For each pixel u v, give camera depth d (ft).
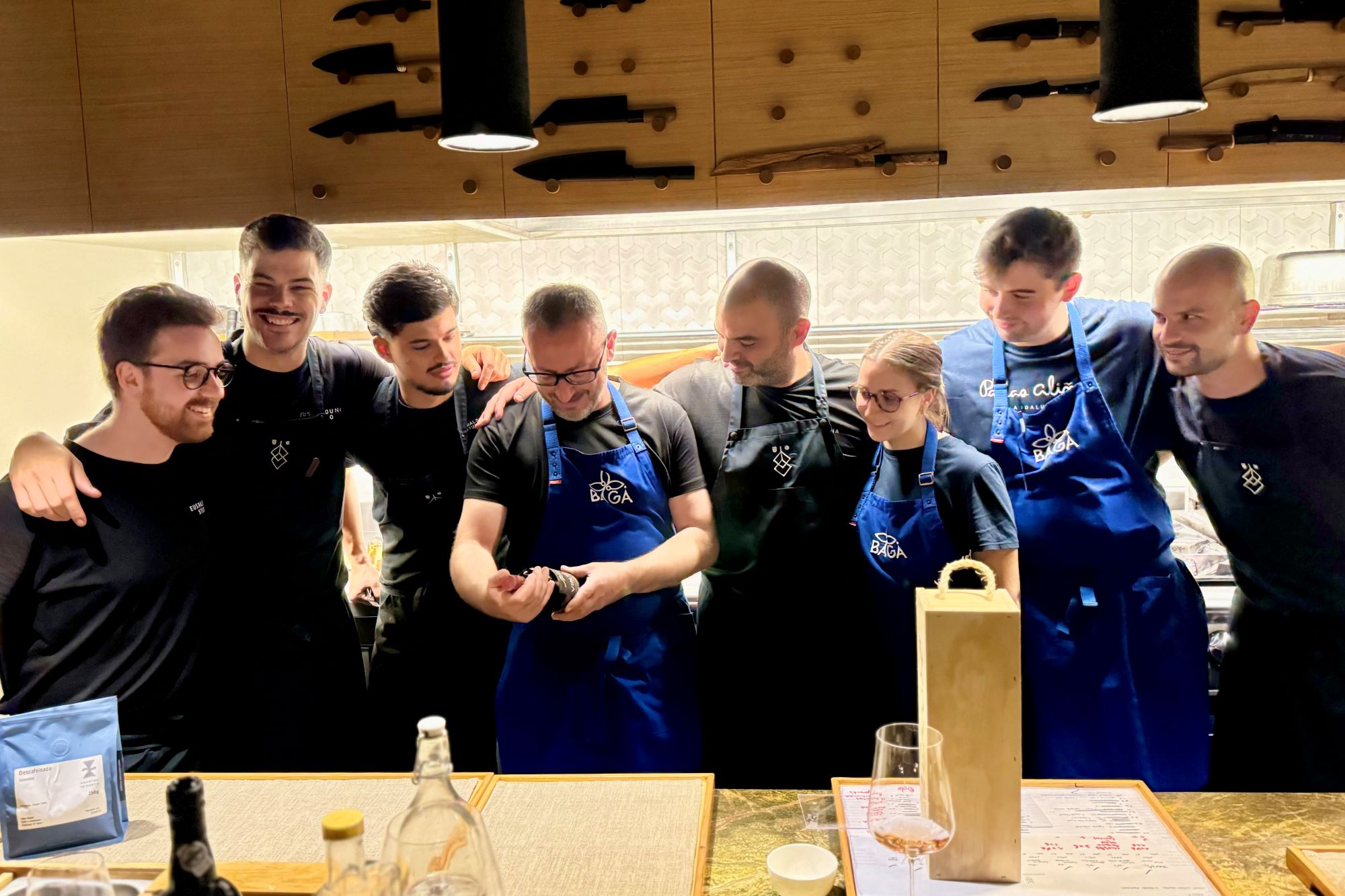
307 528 9.98
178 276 10.00
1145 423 9.00
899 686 9.43
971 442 9.20
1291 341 8.73
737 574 9.65
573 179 9.28
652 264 9.52
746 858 5.19
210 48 9.46
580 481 9.55
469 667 9.96
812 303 9.37
